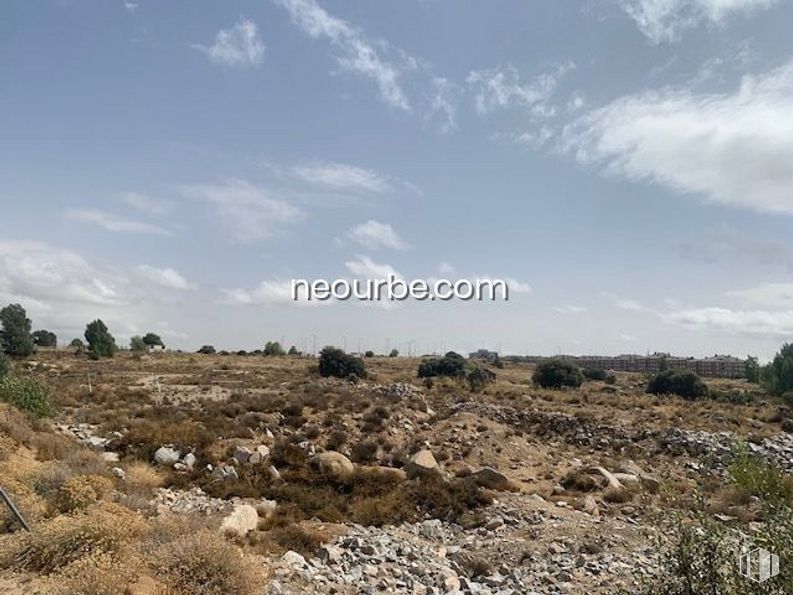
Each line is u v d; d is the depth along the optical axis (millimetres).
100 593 10211
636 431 37906
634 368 132000
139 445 28234
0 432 22781
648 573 13352
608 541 18500
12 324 78562
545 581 15398
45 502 15789
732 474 9750
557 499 26094
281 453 28812
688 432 36312
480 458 31656
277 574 14180
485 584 15625
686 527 8992
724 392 57562
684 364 125625
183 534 13633
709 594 8211
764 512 8477
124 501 17984
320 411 36062
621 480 28875
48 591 10742
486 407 42906
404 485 26594
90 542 12328
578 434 38531
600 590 14164
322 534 19109
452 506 24109
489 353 177500
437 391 52031
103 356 83125
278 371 67062
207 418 33125
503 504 24422
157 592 10734
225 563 11992
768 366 64875
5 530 13766
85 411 35094
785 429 38188
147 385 49031
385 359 111312
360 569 15734
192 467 26484
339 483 26516
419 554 18000
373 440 32438
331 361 59594
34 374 57094
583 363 138125
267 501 23094
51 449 23219
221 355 99750
